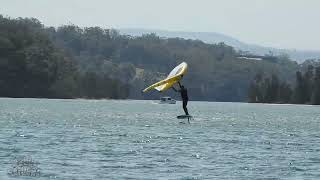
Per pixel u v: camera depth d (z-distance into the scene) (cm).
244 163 17925
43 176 14612
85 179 14425
